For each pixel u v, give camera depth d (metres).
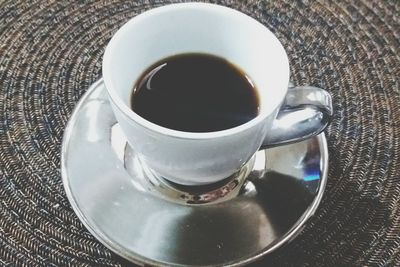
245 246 0.22
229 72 0.23
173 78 0.23
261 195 0.24
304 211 0.23
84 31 0.29
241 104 0.23
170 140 0.19
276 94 0.21
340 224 0.24
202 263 0.22
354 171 0.26
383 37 0.30
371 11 0.31
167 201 0.23
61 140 0.26
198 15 0.23
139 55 0.22
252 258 0.22
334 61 0.29
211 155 0.20
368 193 0.25
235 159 0.21
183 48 0.24
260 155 0.25
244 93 0.23
